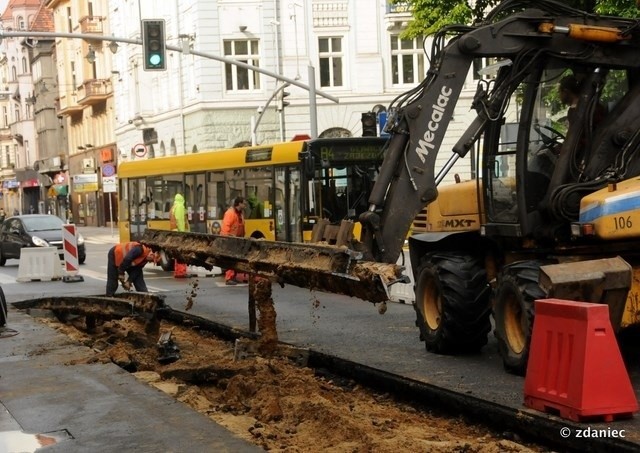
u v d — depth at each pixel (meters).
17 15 108.62
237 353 12.36
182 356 13.22
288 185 24.61
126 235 34.50
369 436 8.45
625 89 11.20
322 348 13.34
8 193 117.12
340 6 48.41
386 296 9.69
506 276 10.92
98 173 74.00
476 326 12.19
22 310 18.55
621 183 10.39
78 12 77.56
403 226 11.62
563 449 8.16
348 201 23.70
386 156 11.69
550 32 11.00
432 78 11.59
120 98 65.19
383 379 11.16
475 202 12.63
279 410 9.39
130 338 13.74
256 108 48.69
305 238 23.69
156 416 8.55
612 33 10.97
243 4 48.41
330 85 48.75
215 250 13.62
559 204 10.65
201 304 19.64
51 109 92.50
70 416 8.67
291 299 20.20
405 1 28.83
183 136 51.75
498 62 11.62
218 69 48.59
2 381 10.51
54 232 34.59
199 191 29.41
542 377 8.58
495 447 8.17
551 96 11.14
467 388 10.17
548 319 8.53
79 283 26.16
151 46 28.69
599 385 8.08
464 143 11.48
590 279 9.11
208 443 7.57
